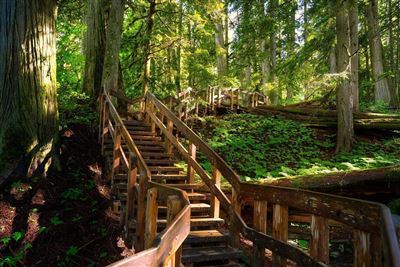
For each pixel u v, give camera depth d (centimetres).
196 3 1543
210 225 596
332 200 379
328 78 1020
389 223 286
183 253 513
